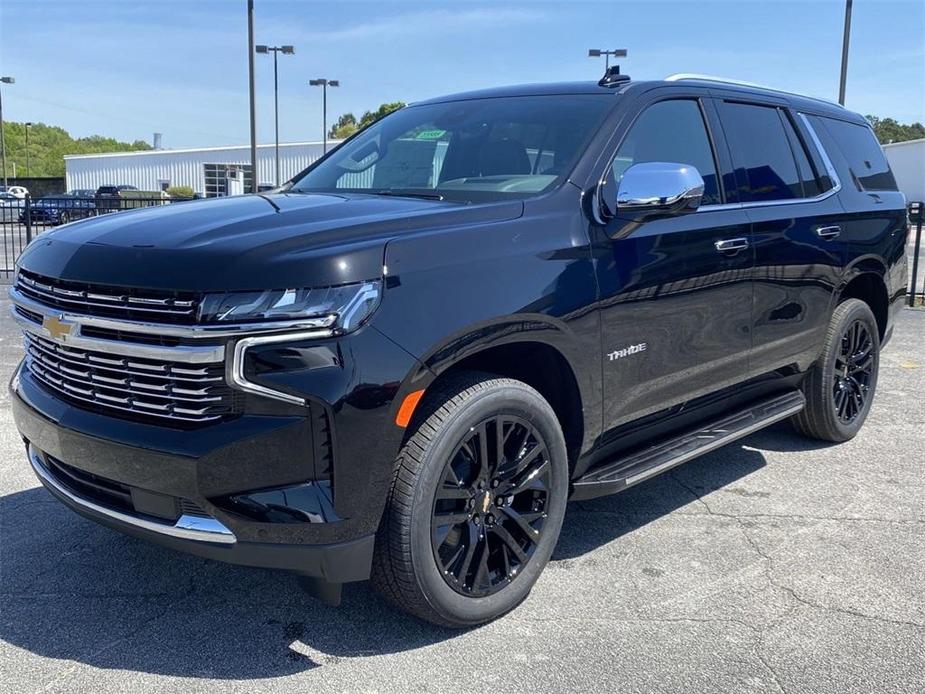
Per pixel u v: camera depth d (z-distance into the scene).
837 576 3.57
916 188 40.97
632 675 2.85
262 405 2.55
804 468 4.96
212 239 2.72
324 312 2.54
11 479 4.57
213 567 3.60
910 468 4.97
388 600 3.00
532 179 3.50
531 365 3.33
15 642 3.01
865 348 5.44
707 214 3.90
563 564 3.67
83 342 2.77
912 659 2.95
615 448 3.68
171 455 2.60
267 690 2.75
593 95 3.91
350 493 2.63
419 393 2.71
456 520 2.95
